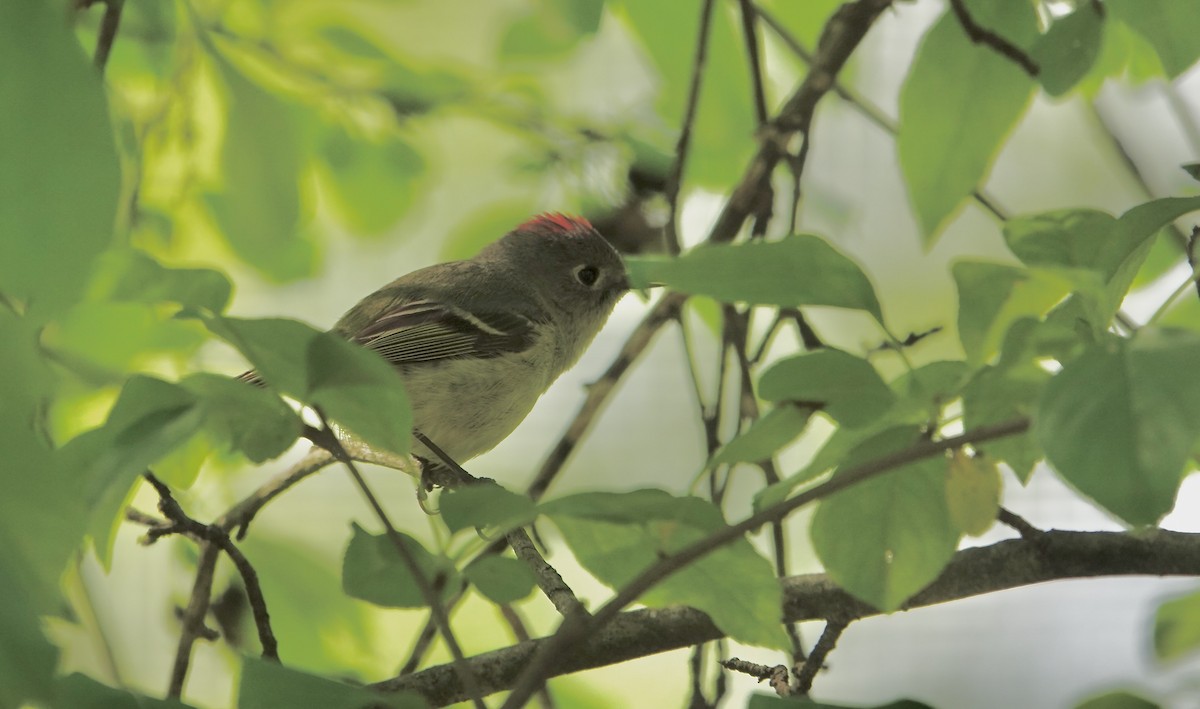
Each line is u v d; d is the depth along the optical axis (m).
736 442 3.73
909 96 5.96
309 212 7.89
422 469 7.88
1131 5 5.00
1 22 3.12
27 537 2.95
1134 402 2.75
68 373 6.31
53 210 3.11
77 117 3.13
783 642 3.78
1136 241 3.68
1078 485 2.70
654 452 11.12
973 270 3.60
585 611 3.48
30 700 2.79
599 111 9.28
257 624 5.18
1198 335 2.88
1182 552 4.75
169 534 5.13
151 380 3.57
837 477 3.36
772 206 7.62
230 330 3.30
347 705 3.48
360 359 3.23
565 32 8.34
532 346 8.52
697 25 8.33
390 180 8.68
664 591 3.81
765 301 3.55
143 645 8.65
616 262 9.20
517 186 9.39
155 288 3.43
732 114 8.69
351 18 8.31
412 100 8.47
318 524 8.93
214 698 8.78
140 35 7.85
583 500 3.47
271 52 7.95
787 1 8.95
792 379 3.67
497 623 8.47
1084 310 3.59
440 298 8.55
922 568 3.84
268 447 3.63
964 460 3.71
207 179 8.27
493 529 3.69
